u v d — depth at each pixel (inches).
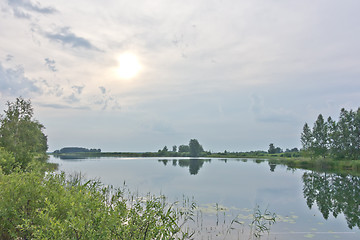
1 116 782.5
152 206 216.5
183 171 1553.9
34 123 837.2
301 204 673.0
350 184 1098.1
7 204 197.8
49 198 207.6
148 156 5012.3
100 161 2795.3
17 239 198.5
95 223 169.0
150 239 191.8
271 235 416.2
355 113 2342.5
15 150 724.7
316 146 2415.1
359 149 2266.2
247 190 861.8
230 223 463.8
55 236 150.3
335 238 415.5
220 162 2805.1
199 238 382.3
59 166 1836.9
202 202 635.5
